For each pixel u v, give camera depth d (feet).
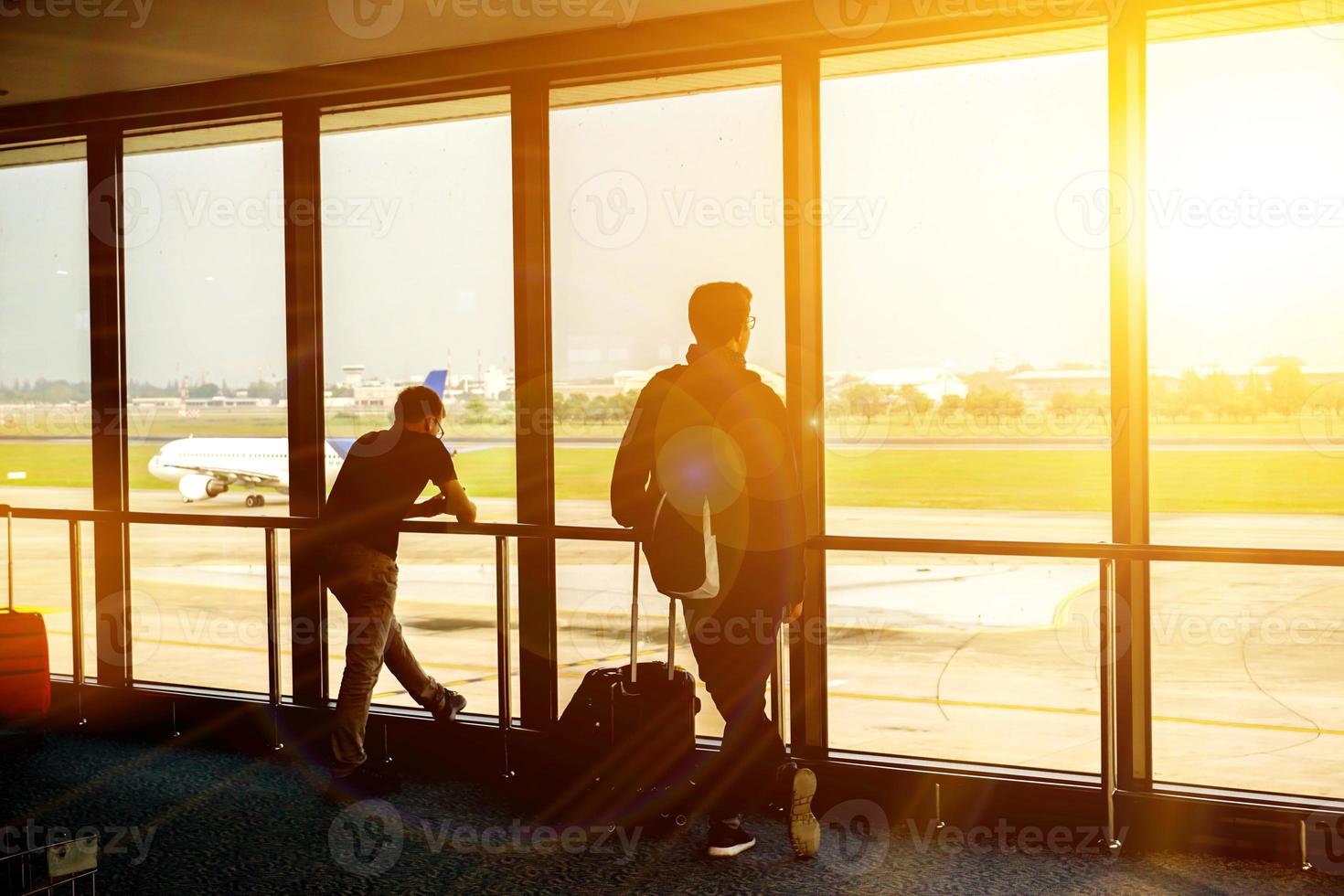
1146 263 11.79
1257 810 10.71
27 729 15.12
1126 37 11.25
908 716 16.67
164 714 15.84
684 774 12.07
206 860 10.91
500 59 13.99
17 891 9.07
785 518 10.18
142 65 14.94
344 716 12.95
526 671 14.15
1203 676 19.61
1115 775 11.42
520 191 14.16
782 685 12.55
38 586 31.30
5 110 16.97
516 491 14.32
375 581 12.99
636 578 12.51
